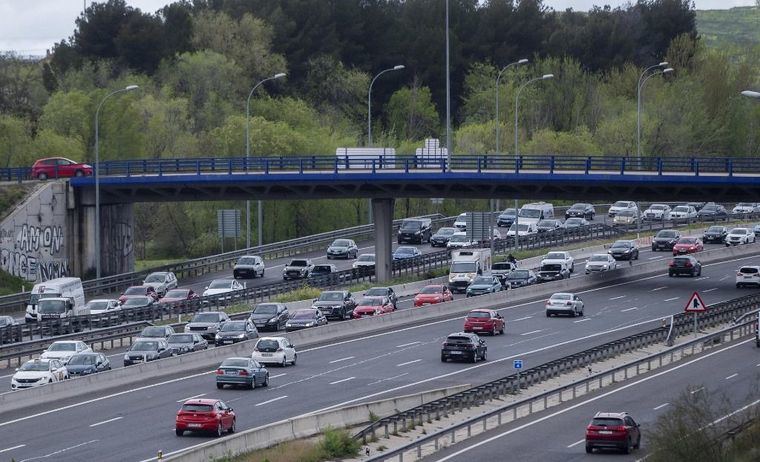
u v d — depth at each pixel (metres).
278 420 121.50
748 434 109.81
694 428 106.75
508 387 137.88
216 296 194.25
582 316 193.75
